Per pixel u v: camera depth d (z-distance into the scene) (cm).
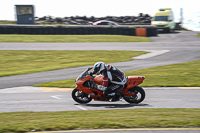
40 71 3891
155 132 1347
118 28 9119
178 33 10381
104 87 2070
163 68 4044
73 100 2336
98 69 2070
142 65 4334
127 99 2216
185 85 2980
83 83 2130
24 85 3039
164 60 4847
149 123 1480
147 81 3195
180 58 5059
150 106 2097
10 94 2573
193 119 1570
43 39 7681
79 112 1834
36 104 2162
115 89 2112
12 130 1353
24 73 3747
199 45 6894
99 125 1445
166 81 3189
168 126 1439
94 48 6281
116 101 2172
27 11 11038
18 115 1727
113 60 4828
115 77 2103
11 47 6219
